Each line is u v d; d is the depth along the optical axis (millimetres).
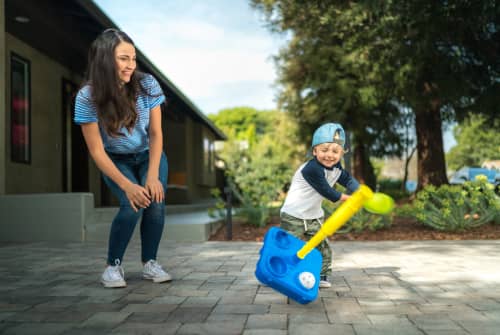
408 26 9734
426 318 2359
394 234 6633
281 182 7961
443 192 7664
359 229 6715
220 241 6207
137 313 2475
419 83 11477
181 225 6215
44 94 8625
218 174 23703
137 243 5941
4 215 6227
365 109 14422
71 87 9852
